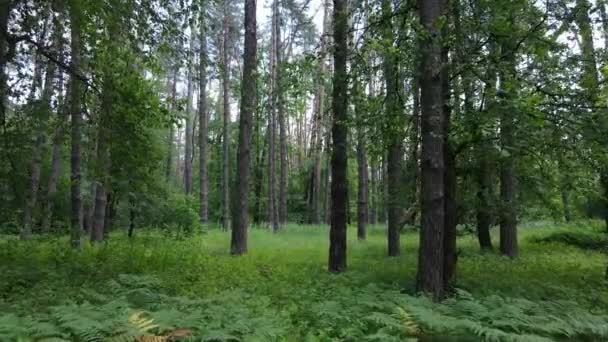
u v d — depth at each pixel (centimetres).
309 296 778
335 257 1112
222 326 556
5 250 1202
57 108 1170
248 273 1007
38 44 1076
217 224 3550
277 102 1050
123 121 1165
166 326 523
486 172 1017
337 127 1120
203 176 2606
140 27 1054
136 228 2119
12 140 1154
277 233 2334
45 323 526
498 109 822
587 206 1853
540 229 2264
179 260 1169
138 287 803
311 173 4269
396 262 1310
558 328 571
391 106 985
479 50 905
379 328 596
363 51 930
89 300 707
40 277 898
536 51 835
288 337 577
